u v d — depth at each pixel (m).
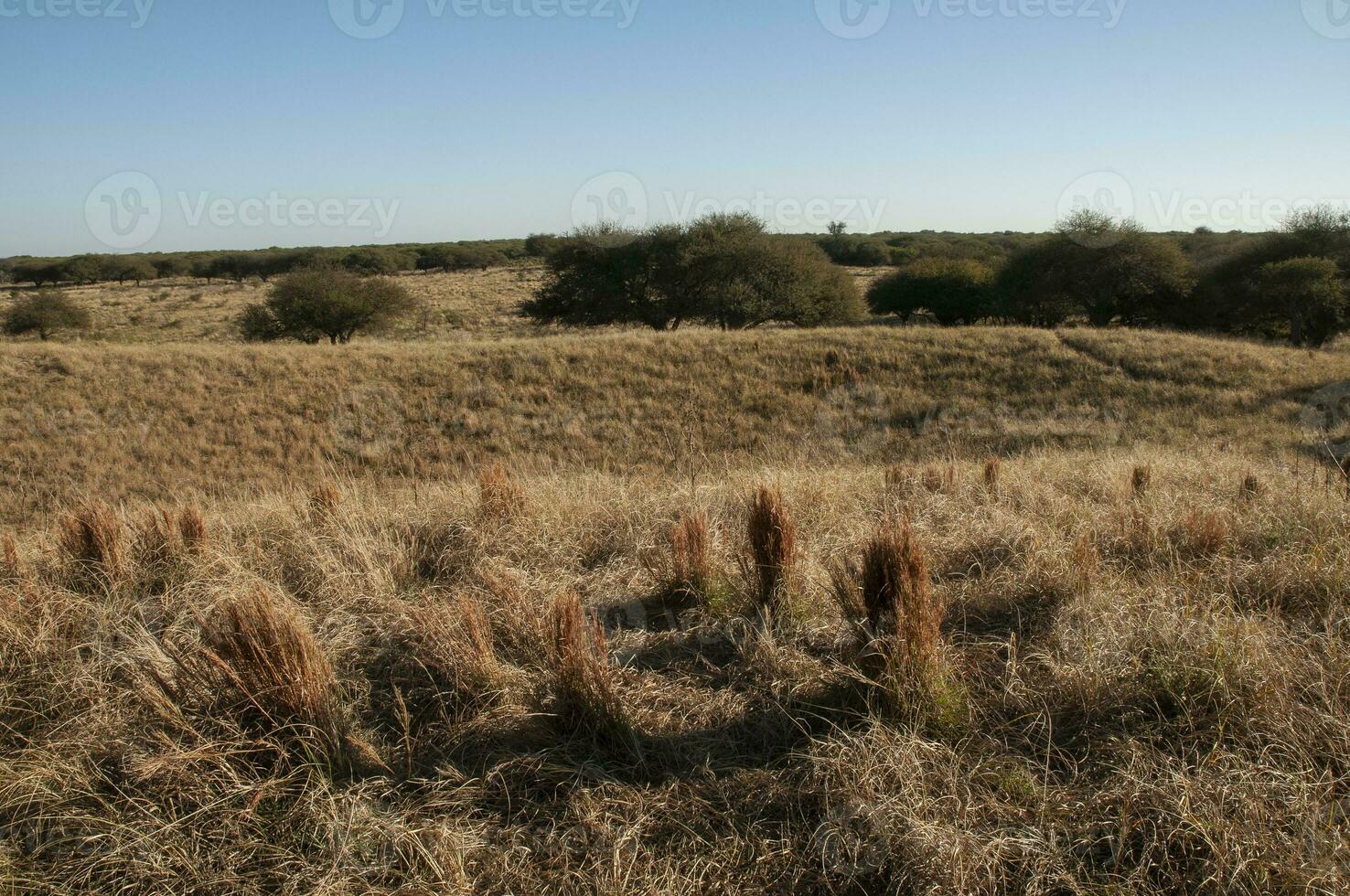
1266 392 21.09
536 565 4.45
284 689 2.72
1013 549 4.46
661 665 3.33
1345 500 5.20
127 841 2.32
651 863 2.20
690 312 38.22
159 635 3.55
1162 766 2.46
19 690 3.07
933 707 2.75
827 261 39.88
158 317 46.88
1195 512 4.97
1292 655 3.05
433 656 3.18
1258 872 2.03
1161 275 34.03
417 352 23.30
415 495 6.07
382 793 2.50
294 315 33.66
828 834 2.22
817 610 3.75
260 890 2.19
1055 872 2.09
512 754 2.67
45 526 6.19
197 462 16.98
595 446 18.80
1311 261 31.48
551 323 40.62
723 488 6.07
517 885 2.15
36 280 75.44
